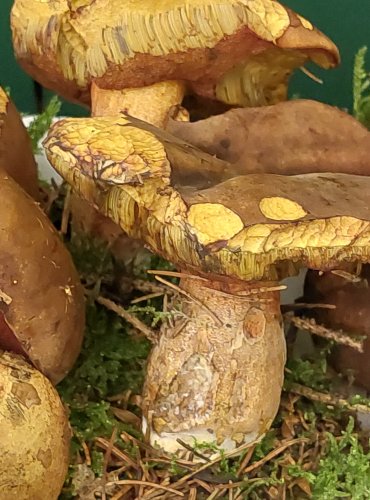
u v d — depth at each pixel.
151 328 0.28
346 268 0.24
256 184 0.21
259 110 0.25
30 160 0.27
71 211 0.30
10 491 0.21
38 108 0.43
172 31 0.24
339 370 0.28
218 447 0.24
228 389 0.23
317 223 0.20
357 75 0.34
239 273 0.20
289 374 0.28
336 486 0.24
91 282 0.29
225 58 0.26
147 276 0.29
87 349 0.27
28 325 0.22
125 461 0.25
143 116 0.28
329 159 0.25
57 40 0.26
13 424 0.21
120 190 0.21
